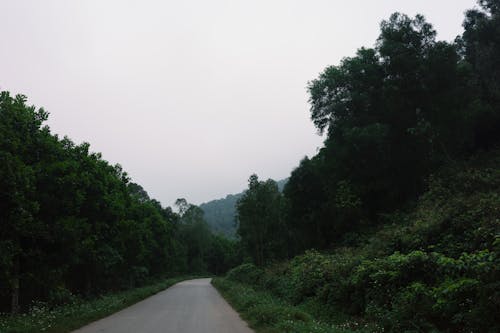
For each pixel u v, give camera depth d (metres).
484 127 34.00
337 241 35.78
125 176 30.77
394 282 11.24
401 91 33.28
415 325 8.56
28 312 15.30
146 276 44.56
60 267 16.73
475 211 13.59
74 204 16.16
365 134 31.50
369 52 37.41
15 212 12.51
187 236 90.69
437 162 32.22
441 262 9.85
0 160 11.88
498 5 36.72
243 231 49.59
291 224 41.84
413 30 34.56
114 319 15.39
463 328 7.85
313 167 40.66
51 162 15.73
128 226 26.80
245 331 11.76
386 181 33.44
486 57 34.53
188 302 23.30
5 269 13.05
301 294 18.17
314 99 40.62
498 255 8.68
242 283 37.25
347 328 11.04
